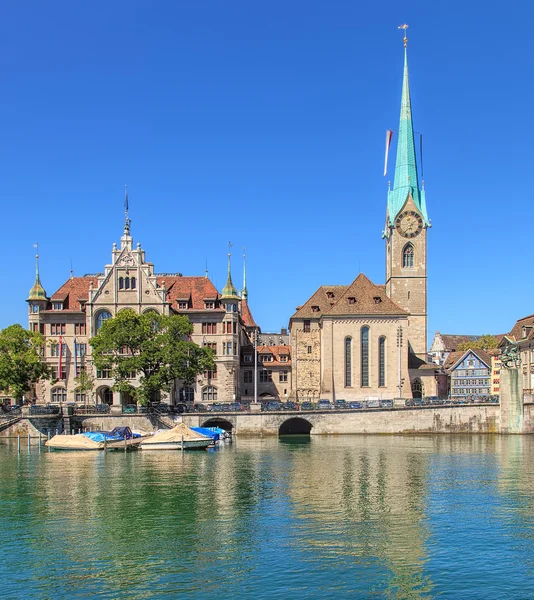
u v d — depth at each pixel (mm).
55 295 136250
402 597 30844
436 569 34281
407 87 158000
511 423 115438
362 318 139375
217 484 58625
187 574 33875
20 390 110188
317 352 147750
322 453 83938
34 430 103938
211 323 134625
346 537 40031
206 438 91875
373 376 138625
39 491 55719
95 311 131500
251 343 167875
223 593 31359
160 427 109750
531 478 61250
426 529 41750
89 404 121750
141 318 111625
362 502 50031
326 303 149750
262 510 47562
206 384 133375
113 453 85562
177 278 140875
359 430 116500
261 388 155875
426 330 152125
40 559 36406
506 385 115938
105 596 31234
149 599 30812
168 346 108812
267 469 68062
